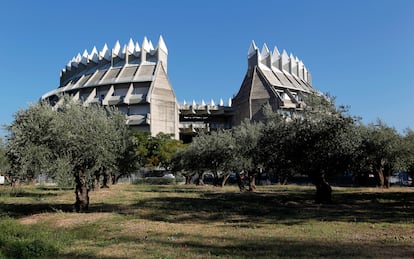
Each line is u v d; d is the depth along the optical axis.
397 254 11.34
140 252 12.19
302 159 28.06
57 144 21.28
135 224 18.73
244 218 21.05
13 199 33.69
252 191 44.03
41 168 20.92
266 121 34.16
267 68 136.38
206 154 47.03
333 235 15.02
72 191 44.47
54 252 12.40
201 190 47.97
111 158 22.95
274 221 19.56
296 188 51.38
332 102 27.94
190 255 11.59
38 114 21.41
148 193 40.88
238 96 131.88
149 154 80.75
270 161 29.83
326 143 27.22
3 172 41.25
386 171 50.91
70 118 21.77
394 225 17.28
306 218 20.41
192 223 19.41
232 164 43.22
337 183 65.50
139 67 127.75
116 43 138.00
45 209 25.58
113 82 123.81
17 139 21.03
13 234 16.14
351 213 22.09
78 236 15.77
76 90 128.00
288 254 11.61
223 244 13.44
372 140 40.62
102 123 22.72
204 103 135.62
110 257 11.59
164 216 22.00
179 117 132.88
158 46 130.75
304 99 29.41
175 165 62.72
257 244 13.34
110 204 28.83
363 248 12.34
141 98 117.00
